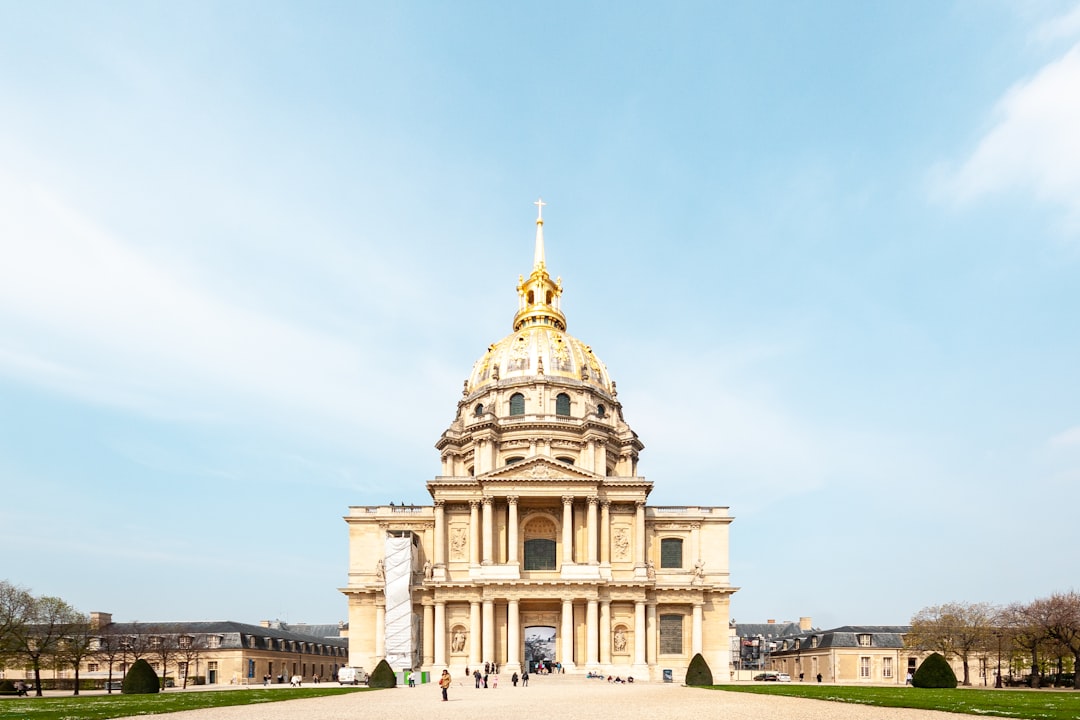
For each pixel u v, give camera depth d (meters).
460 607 112.31
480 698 65.31
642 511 117.00
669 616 115.94
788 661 171.00
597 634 111.19
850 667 147.00
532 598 110.69
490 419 133.12
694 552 119.88
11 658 118.44
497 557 116.06
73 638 116.56
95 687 132.00
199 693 76.25
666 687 85.06
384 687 87.88
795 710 49.38
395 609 110.69
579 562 116.56
